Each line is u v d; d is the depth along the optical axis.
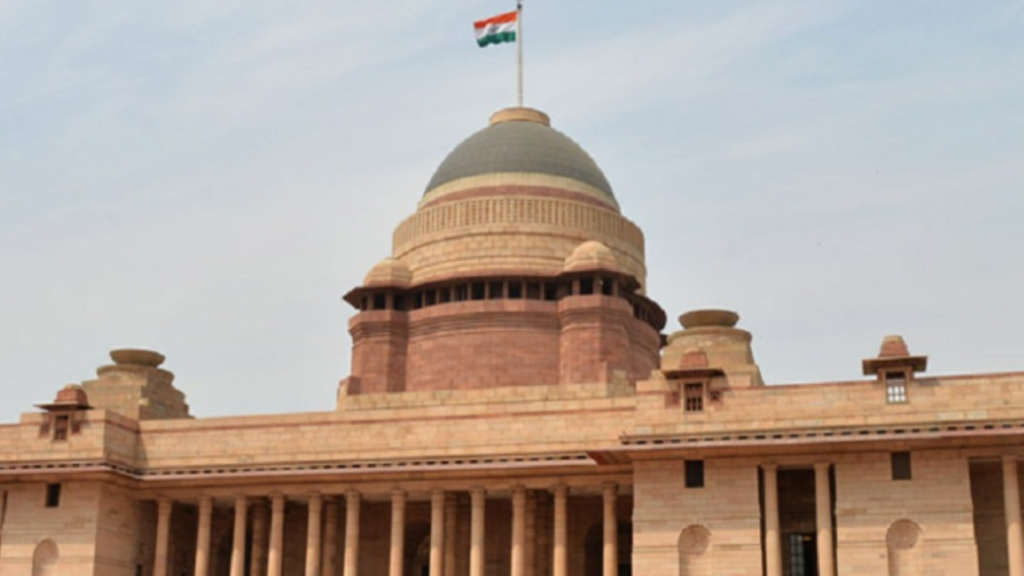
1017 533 66.44
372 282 96.81
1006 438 66.75
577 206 98.56
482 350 92.31
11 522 81.62
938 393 68.44
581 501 82.19
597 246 94.12
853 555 67.94
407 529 86.56
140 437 84.25
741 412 70.69
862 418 68.56
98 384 93.00
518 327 92.69
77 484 81.31
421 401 89.69
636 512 71.50
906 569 67.38
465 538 83.44
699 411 71.31
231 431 83.00
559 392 87.81
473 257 96.12
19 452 81.88
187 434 83.56
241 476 81.00
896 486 68.31
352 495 80.44
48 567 80.62
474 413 79.31
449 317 93.62
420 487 79.50
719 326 85.44
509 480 78.06
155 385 94.25
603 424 77.12
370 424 80.88
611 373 89.75
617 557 80.50
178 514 86.62
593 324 91.25
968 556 66.38
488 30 109.69
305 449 81.31
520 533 77.06
